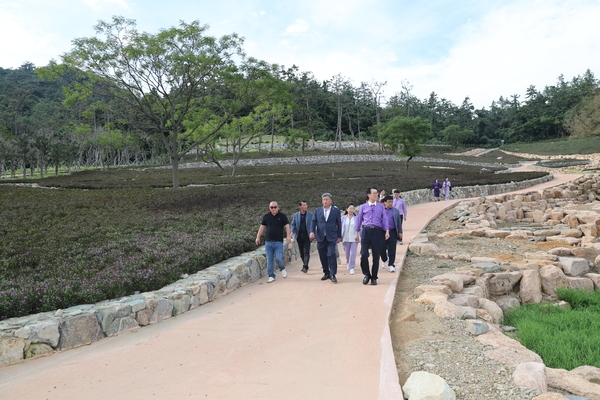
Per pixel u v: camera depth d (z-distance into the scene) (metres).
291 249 10.27
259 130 40.03
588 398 3.64
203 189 25.33
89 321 5.17
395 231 8.62
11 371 4.36
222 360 4.44
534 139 102.69
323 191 23.36
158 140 66.44
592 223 13.21
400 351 4.65
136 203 18.69
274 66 25.97
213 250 8.55
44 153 43.47
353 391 3.64
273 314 6.05
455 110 124.19
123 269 7.20
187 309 6.47
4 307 5.18
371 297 6.64
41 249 9.47
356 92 103.81
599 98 67.62
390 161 66.81
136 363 4.44
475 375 4.01
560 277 8.47
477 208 19.94
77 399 3.70
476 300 6.67
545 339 5.50
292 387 3.77
